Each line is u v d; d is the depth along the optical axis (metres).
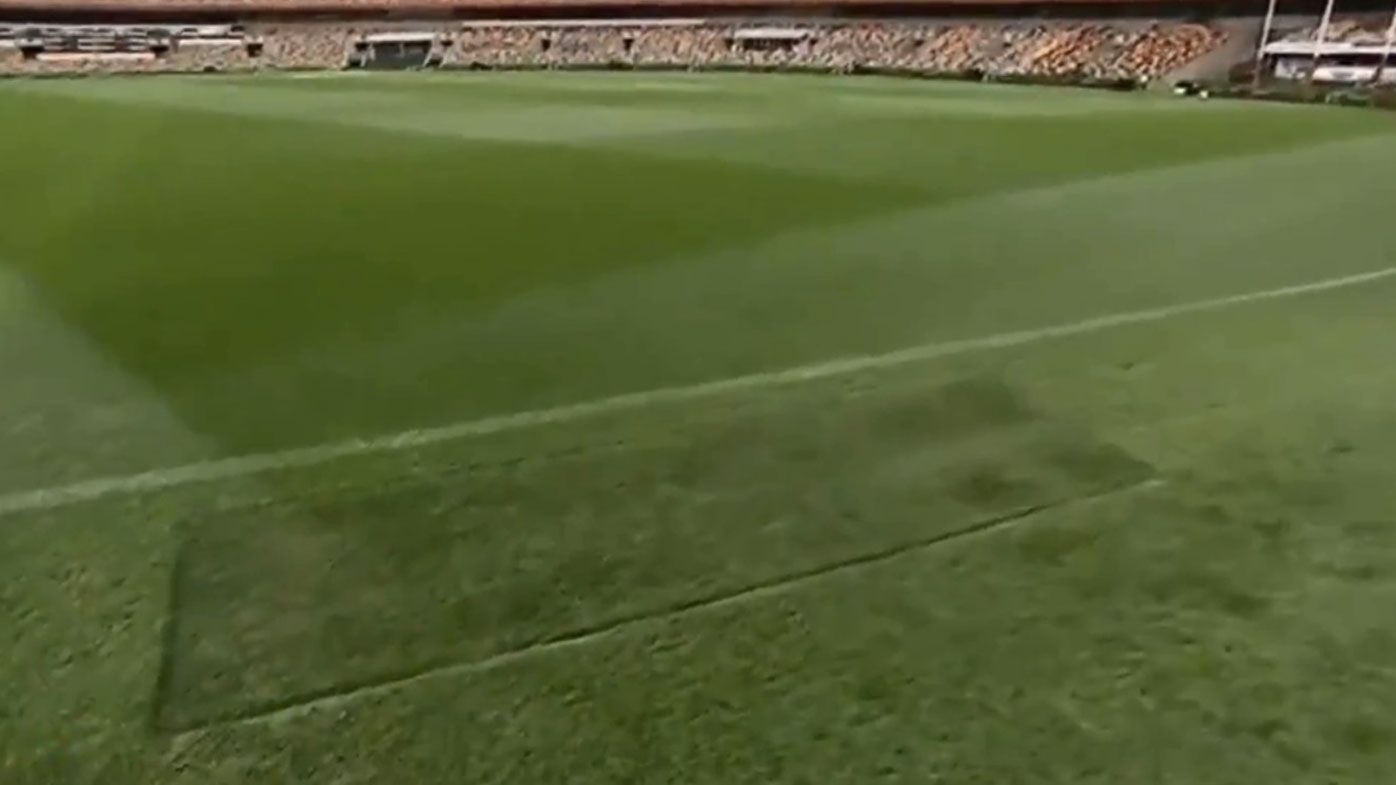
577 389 11.50
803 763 6.41
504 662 7.26
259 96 39.09
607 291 14.83
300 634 7.53
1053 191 20.78
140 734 6.66
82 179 22.64
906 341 12.88
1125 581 7.99
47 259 16.36
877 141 27.22
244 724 6.74
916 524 8.80
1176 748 6.46
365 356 12.41
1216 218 18.67
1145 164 23.45
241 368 12.08
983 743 6.53
